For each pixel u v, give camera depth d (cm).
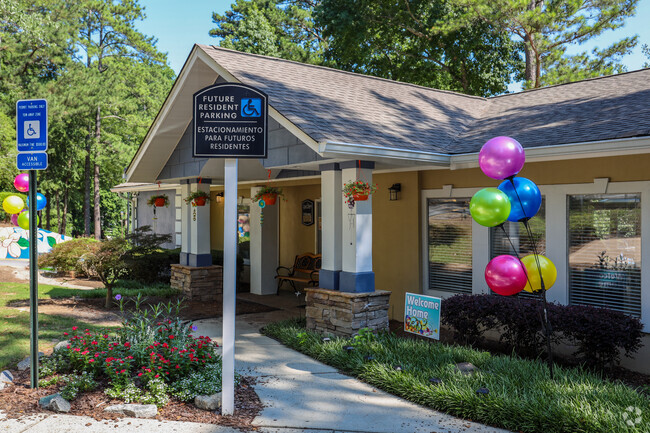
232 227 522
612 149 649
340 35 2222
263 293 1341
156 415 512
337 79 1091
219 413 524
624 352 741
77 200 4169
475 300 790
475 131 975
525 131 860
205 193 1183
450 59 2245
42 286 1319
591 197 785
